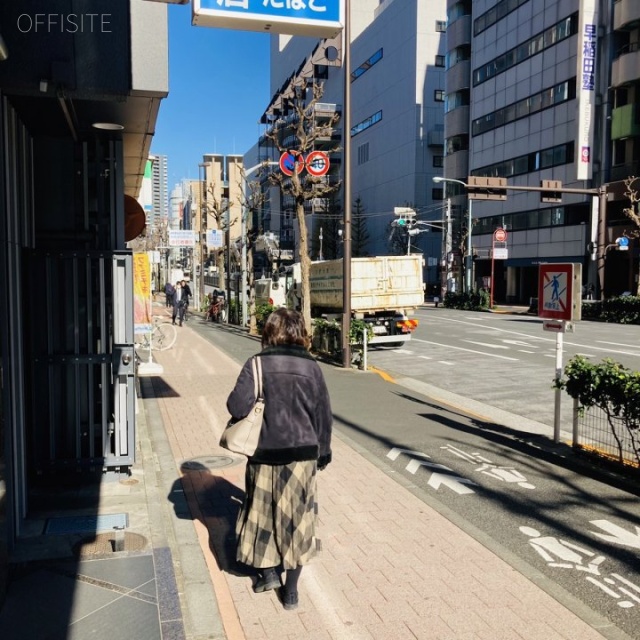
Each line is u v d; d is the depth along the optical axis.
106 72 4.21
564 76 42.09
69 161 5.65
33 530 4.48
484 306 43.62
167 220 67.12
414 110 63.75
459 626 3.40
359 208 73.50
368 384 12.25
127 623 3.30
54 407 5.52
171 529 4.63
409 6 64.50
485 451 7.27
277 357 3.46
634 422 6.11
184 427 8.16
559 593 3.81
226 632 3.27
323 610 3.53
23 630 3.22
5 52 3.56
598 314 31.50
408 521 4.96
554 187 25.91
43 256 5.30
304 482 3.45
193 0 5.70
